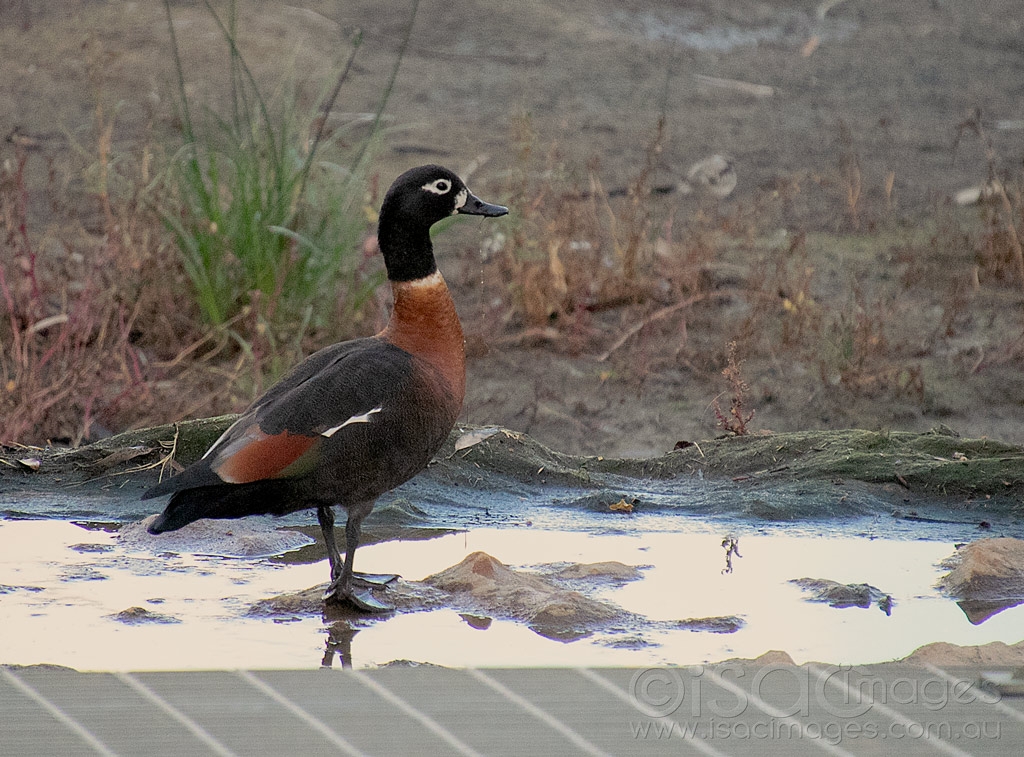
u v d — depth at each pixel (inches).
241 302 543.2
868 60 1029.8
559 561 354.6
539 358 548.7
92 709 238.2
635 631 302.4
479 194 693.9
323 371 311.3
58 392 472.4
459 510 401.4
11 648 285.6
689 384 524.7
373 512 392.5
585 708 241.3
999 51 1069.1
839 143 837.8
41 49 880.3
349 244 557.9
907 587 336.5
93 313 522.6
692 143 822.5
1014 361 539.5
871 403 504.1
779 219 705.6
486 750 220.7
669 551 364.5
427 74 917.2
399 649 288.8
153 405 478.3
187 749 219.9
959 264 642.2
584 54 991.6
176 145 682.8
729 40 1079.6
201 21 932.6
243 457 295.0
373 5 1034.7
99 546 364.2
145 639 292.5
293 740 224.2
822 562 355.9
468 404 502.0
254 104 791.7
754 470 424.5
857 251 661.3
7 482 409.1
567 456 439.2
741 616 312.8
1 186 561.3
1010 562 337.7
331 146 687.1
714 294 596.7
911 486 407.2
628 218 618.8
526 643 293.3
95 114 694.5
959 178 781.3
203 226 539.5
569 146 797.9
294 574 344.2
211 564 351.9
